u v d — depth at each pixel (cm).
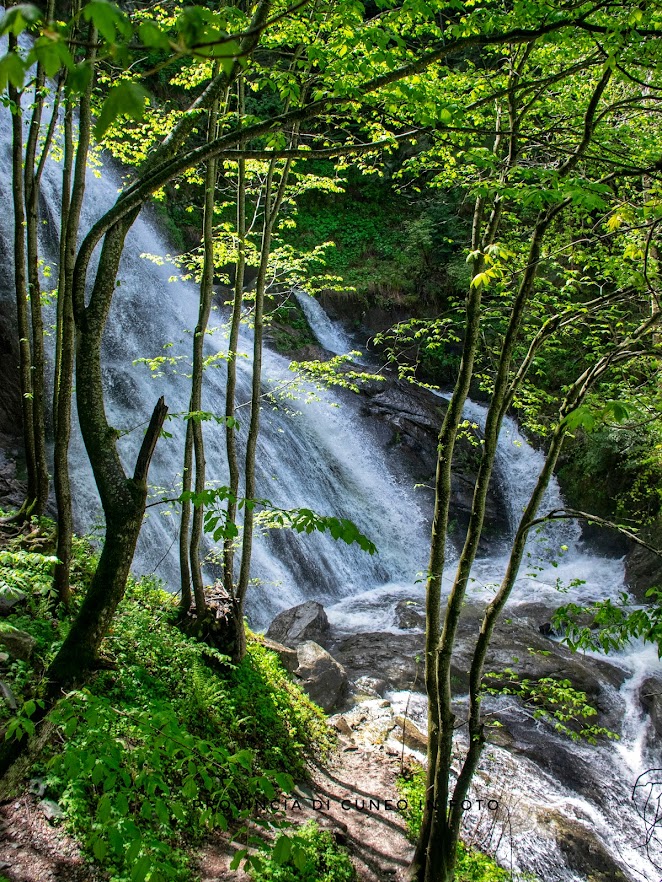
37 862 356
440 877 461
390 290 1795
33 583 545
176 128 313
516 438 1566
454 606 461
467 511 1448
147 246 1475
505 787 661
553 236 635
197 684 571
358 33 335
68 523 585
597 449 1325
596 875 571
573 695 513
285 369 1502
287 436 1338
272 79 384
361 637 964
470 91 496
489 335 957
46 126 673
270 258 768
